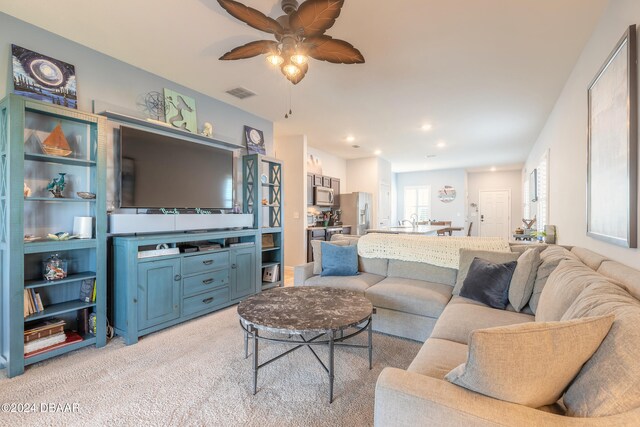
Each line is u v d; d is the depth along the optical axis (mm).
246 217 3824
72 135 2588
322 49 2131
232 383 1963
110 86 2838
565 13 2178
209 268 3238
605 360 890
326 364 2201
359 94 3705
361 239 3520
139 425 1580
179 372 2100
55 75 2480
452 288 2850
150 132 3027
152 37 2545
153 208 3049
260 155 4066
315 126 5117
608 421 807
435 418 913
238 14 1813
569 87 3160
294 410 1697
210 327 2912
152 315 2703
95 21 2326
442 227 7695
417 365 1386
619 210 1763
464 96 3746
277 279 4414
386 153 7422
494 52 2723
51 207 2480
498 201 10266
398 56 2787
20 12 2217
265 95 3752
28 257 2383
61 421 1612
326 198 7031
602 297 1180
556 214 3842
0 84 2225
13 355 2049
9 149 2059
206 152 3598
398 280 3029
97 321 2490
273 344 2551
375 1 2059
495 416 851
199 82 3379
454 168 9820
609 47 2053
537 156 5699
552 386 918
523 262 2244
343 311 2018
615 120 1828
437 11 2164
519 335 881
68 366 2182
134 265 2582
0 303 2150
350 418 1631
